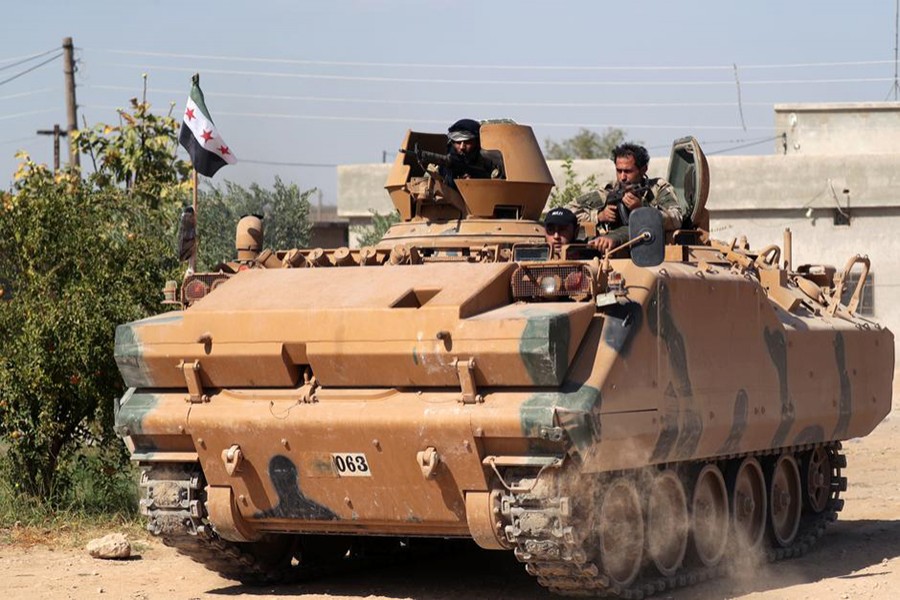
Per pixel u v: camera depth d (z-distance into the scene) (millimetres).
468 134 12516
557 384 9531
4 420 14789
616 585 10375
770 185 38250
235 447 10508
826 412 13344
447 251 12141
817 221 38250
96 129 23125
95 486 15281
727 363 11422
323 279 10750
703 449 11141
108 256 15359
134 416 10797
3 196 15492
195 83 15359
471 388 9656
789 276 14195
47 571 12305
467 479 9859
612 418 9688
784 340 12484
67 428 15164
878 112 41219
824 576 12039
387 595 11203
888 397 15125
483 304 9898
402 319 9828
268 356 10258
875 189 37844
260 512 10766
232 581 11977
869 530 14828
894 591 11141
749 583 11680
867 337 14508
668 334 10492
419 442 9844
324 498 10477
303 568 12102
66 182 16938
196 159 15234
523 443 9594
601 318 9953
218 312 10516
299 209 28328
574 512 9773
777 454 13164
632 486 10648
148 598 11094
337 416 10008
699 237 12547
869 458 21312
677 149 13117
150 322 10859
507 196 12461
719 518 12156
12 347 14656
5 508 14750
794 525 13578
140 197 20234
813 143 41531
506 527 9836
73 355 14461
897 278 37938
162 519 11102
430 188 12406
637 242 9977
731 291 11547
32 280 15125
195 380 10594
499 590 11359
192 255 12273
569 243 11406
